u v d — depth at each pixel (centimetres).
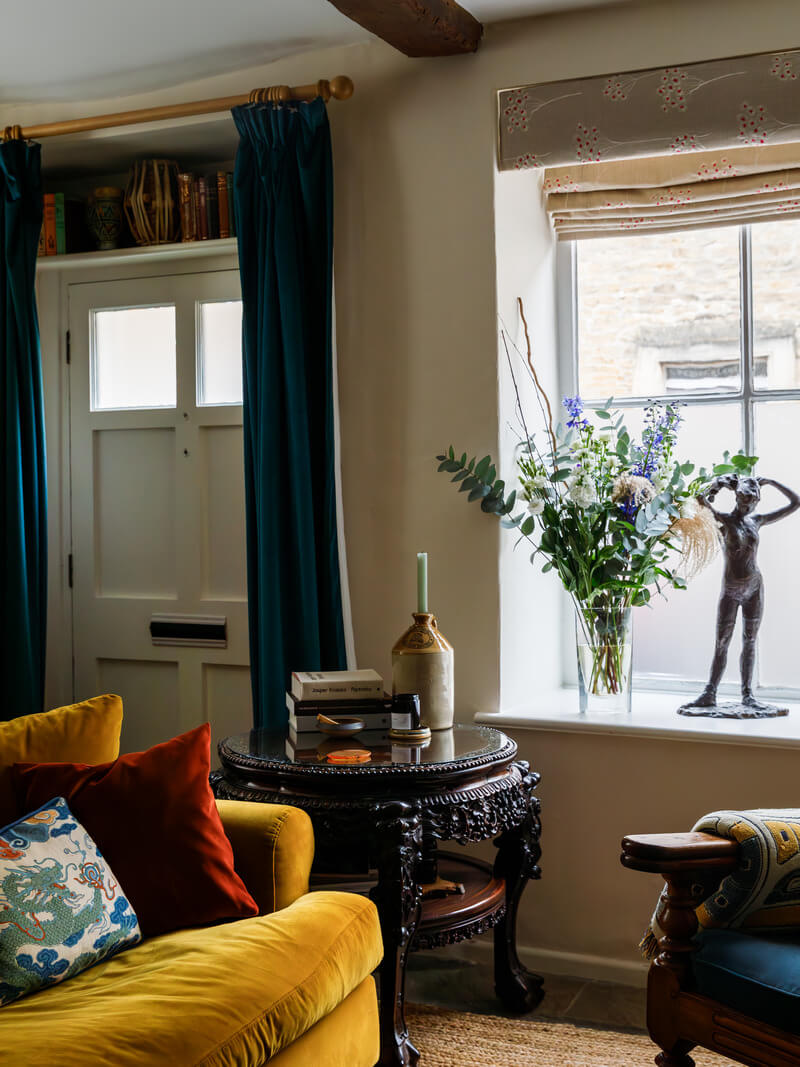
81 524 349
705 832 196
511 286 293
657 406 314
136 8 272
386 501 297
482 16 278
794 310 299
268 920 193
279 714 287
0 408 318
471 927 236
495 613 284
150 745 342
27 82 318
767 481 284
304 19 281
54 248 339
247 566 301
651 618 315
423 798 224
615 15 274
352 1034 192
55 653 352
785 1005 167
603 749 273
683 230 307
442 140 288
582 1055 233
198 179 322
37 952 175
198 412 332
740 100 264
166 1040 152
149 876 200
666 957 189
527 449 296
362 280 298
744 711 277
